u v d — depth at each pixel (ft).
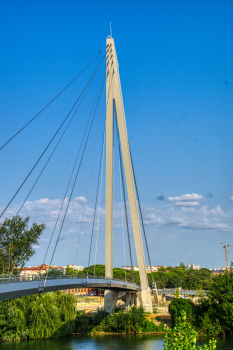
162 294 373.81
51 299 200.34
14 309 182.29
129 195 255.29
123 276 495.82
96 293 474.49
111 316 221.05
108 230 239.71
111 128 242.78
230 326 199.11
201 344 171.42
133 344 178.40
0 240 202.18
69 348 167.22
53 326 191.93
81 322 214.07
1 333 181.37
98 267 523.70
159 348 168.14
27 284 97.14
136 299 286.25
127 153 250.78
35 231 209.05
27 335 186.60
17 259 202.28
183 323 60.13
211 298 209.05
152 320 224.74
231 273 218.59
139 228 256.32
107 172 242.78
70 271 453.58
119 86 249.34
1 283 84.38
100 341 187.42
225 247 574.15
